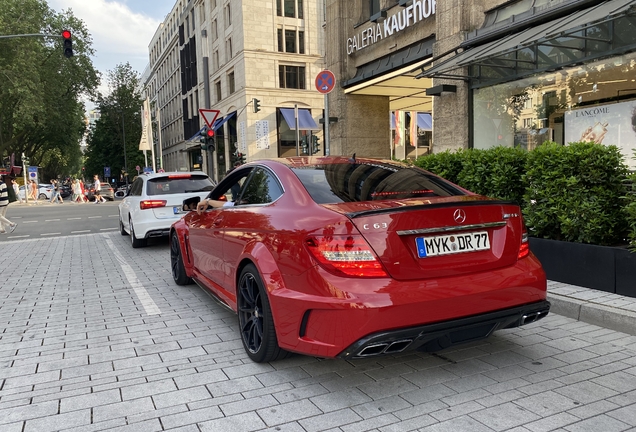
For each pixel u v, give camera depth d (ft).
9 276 24.08
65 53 57.16
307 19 126.21
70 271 25.04
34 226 54.49
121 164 227.20
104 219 61.16
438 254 9.47
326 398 9.78
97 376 11.22
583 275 16.06
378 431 8.43
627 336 12.85
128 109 226.17
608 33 25.90
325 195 10.92
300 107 126.41
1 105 147.74
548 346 12.35
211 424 8.84
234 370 11.39
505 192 19.27
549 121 31.35
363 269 8.91
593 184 16.06
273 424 8.77
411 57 41.52
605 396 9.54
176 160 229.25
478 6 34.37
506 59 31.71
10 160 170.50
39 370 11.67
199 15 159.74
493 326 9.74
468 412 9.02
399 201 10.44
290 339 9.94
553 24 25.96
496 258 10.02
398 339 8.70
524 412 8.97
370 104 54.60
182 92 189.67
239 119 124.88
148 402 9.81
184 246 19.08
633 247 14.79
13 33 135.33
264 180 13.05
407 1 41.57
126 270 24.93
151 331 14.60
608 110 28.04
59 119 163.63
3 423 9.05
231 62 128.98
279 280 10.24
